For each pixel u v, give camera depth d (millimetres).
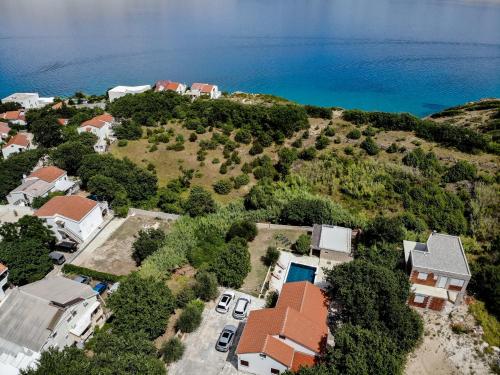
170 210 75875
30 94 153250
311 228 66750
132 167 87000
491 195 70375
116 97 152375
